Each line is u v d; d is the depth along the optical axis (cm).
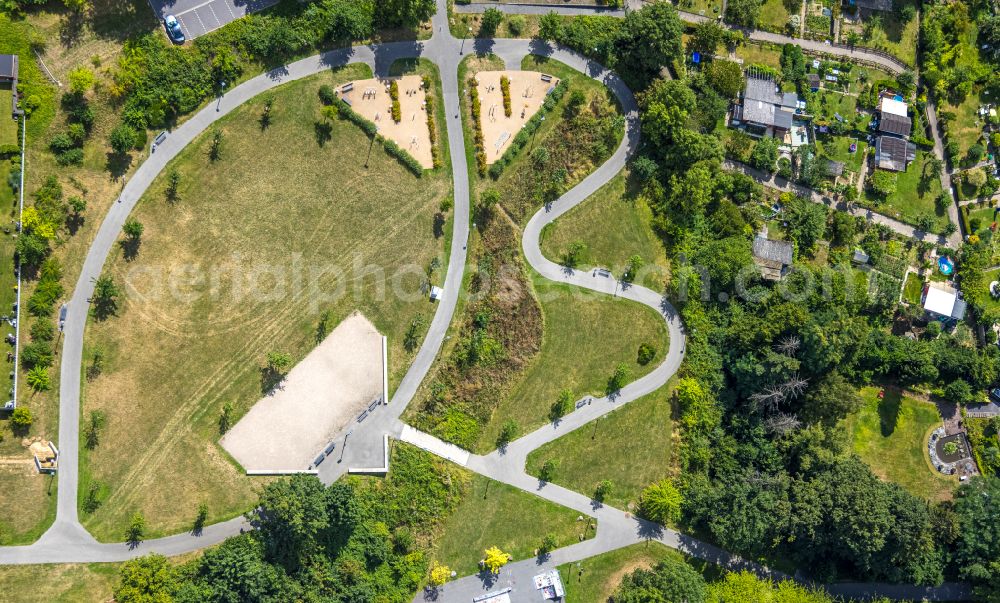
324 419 10650
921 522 11144
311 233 10781
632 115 11825
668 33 11181
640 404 11650
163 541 10062
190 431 10262
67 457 9912
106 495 9981
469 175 11269
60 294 9938
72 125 9969
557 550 11269
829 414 11581
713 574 11656
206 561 9819
